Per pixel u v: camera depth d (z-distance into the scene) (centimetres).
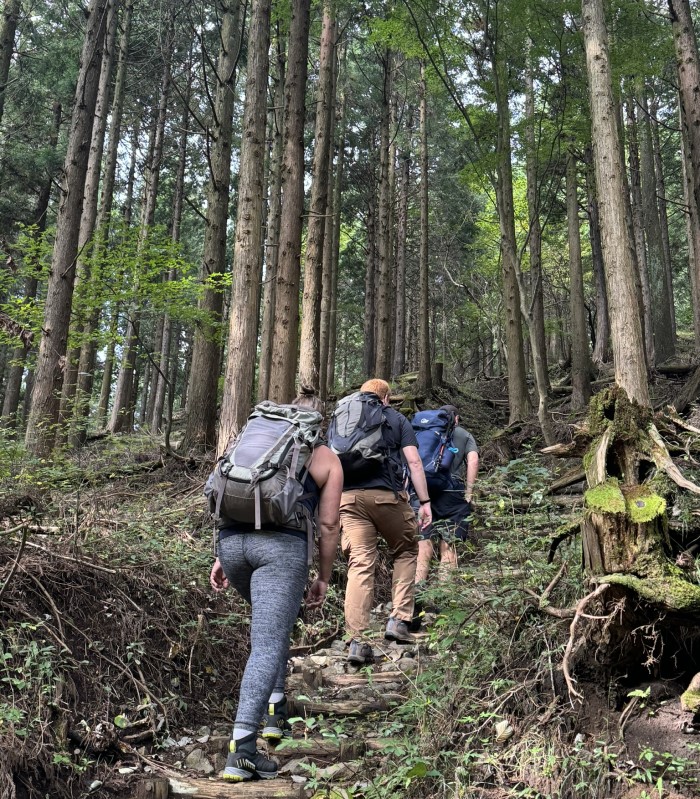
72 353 1195
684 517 280
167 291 964
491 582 349
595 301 2230
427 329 1501
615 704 247
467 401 1503
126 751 292
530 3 901
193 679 355
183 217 2566
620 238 502
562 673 257
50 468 657
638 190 1895
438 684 306
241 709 262
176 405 3459
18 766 250
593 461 300
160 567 412
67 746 275
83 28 1827
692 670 247
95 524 434
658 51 968
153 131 2111
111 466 845
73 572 355
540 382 870
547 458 834
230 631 405
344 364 3522
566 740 242
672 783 215
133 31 1875
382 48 1577
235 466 271
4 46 1506
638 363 471
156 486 749
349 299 3177
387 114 1653
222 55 1147
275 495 264
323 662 416
